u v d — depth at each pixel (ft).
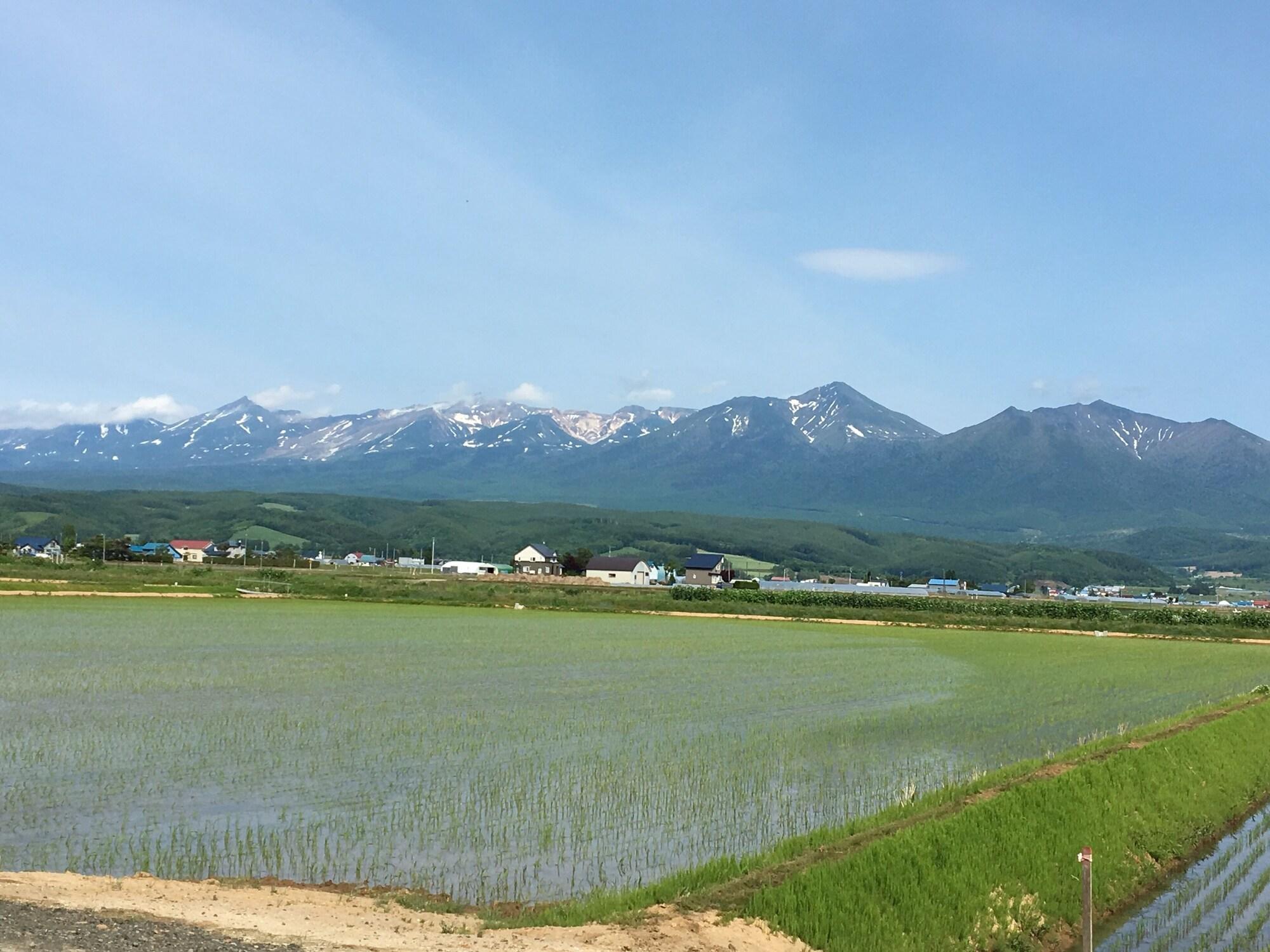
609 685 154.10
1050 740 116.78
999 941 55.21
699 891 54.34
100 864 61.87
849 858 56.29
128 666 156.97
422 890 59.00
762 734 113.50
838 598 394.52
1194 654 256.11
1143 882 69.77
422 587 409.08
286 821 72.79
